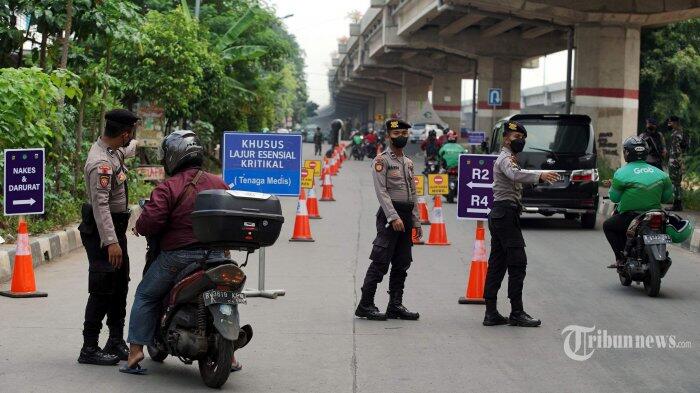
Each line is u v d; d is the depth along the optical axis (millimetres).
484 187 11039
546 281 12438
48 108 15430
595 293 11547
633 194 11516
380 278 9727
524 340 8859
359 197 26578
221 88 28844
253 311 10109
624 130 35750
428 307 10539
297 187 12172
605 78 35688
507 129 9523
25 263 10648
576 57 36469
